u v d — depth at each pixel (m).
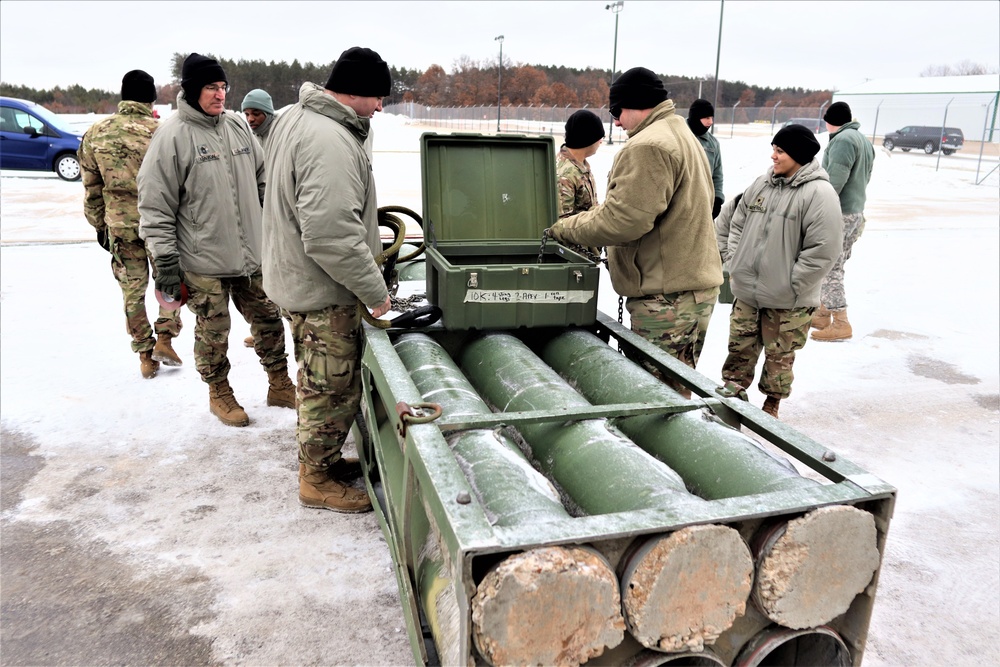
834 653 1.96
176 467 3.76
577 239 3.29
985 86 28.44
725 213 4.66
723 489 1.97
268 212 3.02
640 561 1.62
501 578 1.47
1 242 8.76
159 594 2.76
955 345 6.25
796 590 1.75
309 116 2.77
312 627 2.61
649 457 2.03
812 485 1.82
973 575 3.04
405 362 2.74
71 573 2.87
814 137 3.86
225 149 3.97
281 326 4.43
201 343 4.12
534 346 3.29
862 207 6.04
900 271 9.13
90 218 4.80
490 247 3.49
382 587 2.84
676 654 1.71
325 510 3.40
